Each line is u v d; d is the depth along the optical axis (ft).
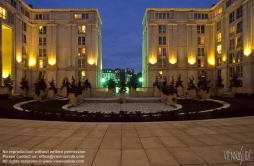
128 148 21.42
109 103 90.84
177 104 75.61
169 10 164.76
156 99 96.22
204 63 168.04
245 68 126.93
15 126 32.42
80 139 24.86
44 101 84.58
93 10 165.99
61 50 166.61
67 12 166.91
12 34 141.18
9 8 135.64
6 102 71.00
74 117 40.52
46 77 165.27
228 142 23.49
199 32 168.45
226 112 43.80
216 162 17.53
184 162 17.54
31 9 164.25
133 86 121.08
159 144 22.85
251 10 121.29
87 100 95.04
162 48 165.89
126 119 39.42
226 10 148.15
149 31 164.86
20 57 149.48
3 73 140.46
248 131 28.91
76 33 166.81
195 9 165.78
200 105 68.33
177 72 164.55
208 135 26.76
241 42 132.67
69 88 82.69
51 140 24.38
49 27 166.30
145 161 17.81
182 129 30.40
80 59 167.02
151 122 35.96
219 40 160.66
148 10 164.66
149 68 164.35
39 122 35.86
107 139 24.94
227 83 147.33
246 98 85.30
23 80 105.19
